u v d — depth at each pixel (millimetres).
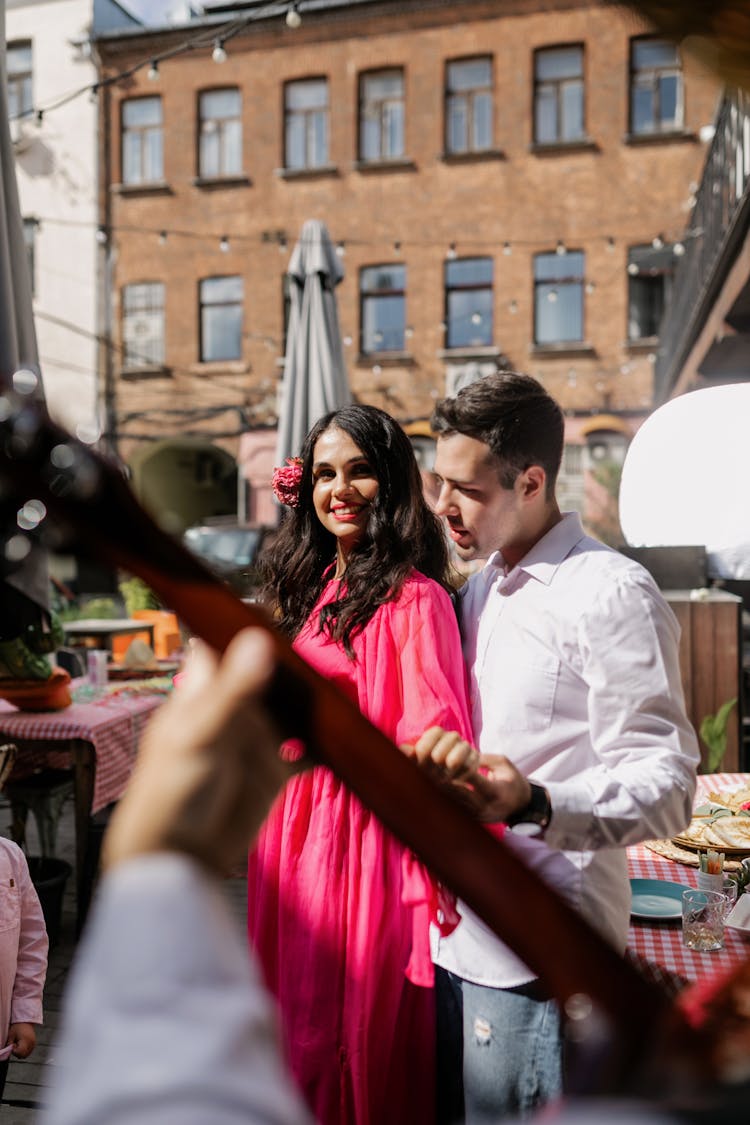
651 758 1361
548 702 1516
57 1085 293
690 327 9711
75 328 17750
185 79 17891
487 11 16766
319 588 2072
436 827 384
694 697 4180
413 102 17156
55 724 3957
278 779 343
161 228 18078
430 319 17234
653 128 16422
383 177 17312
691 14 336
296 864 1775
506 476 1517
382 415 1976
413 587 1805
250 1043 296
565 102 16734
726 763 4160
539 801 1224
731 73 343
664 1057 332
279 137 17688
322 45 17406
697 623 4176
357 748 364
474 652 1770
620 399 16547
